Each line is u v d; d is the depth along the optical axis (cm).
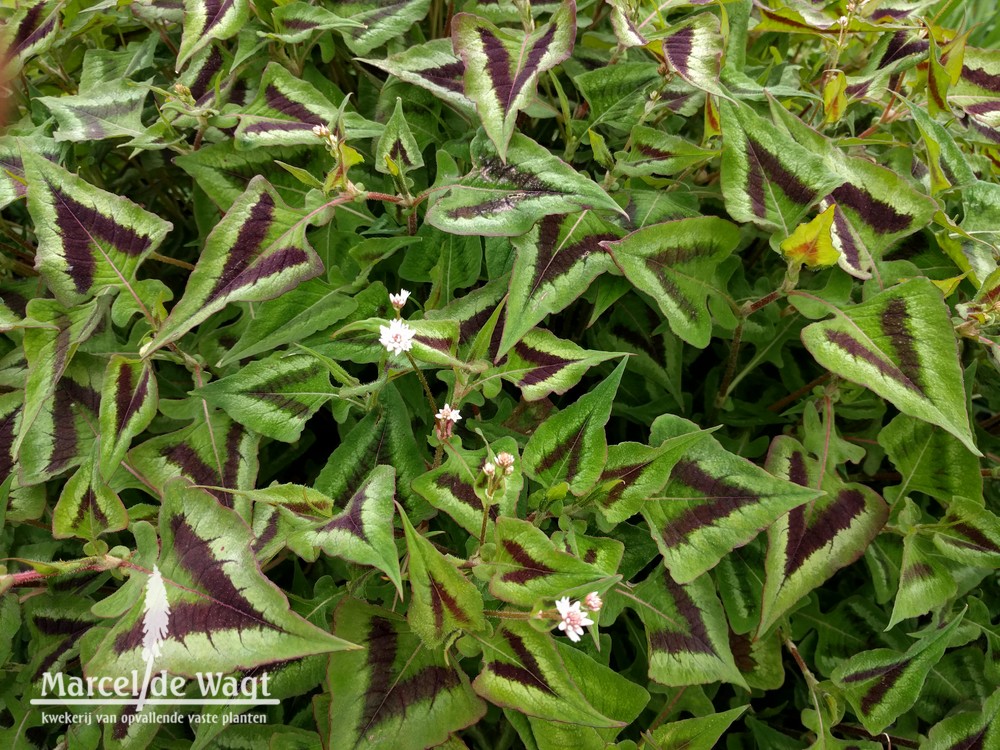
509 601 23
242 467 29
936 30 36
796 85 39
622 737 32
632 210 31
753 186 29
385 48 38
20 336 33
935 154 32
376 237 33
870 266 30
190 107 32
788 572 27
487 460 25
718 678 27
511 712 26
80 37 40
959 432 25
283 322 29
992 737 29
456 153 33
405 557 28
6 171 32
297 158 34
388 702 25
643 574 32
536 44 29
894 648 33
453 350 27
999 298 28
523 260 28
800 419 35
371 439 29
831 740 29
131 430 27
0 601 29
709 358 40
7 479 29
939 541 30
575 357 28
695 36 31
